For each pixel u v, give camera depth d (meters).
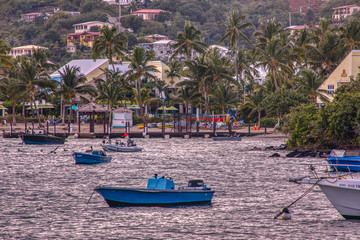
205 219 105.94
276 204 119.75
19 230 98.31
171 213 111.12
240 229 98.81
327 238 92.62
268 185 146.62
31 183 152.00
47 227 100.31
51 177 164.88
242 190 138.62
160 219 106.00
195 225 101.62
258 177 162.88
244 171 177.62
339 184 102.06
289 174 169.00
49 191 138.00
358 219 103.38
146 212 112.00
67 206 118.50
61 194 133.38
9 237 93.81
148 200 115.62
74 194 133.38
